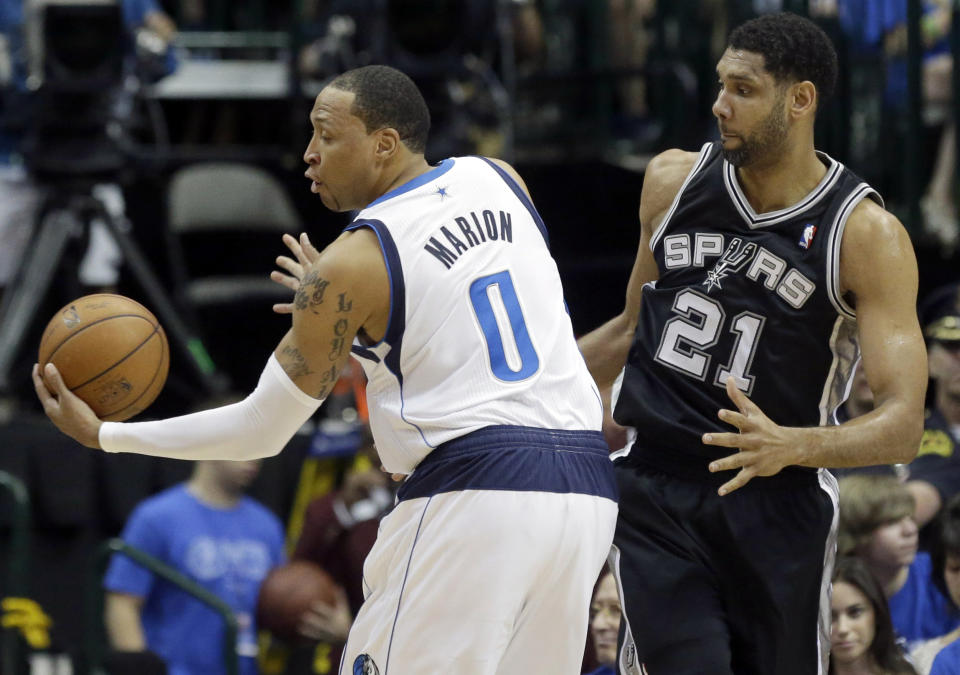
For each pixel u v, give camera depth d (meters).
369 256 11.30
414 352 11.42
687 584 12.38
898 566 16.36
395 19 25.42
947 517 16.16
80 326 12.05
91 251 28.22
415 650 11.30
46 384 12.07
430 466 11.39
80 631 22.72
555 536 11.25
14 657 20.06
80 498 22.67
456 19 25.39
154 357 12.33
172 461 23.09
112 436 11.87
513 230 11.98
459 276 11.48
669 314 12.45
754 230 12.04
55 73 24.48
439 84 25.45
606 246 31.58
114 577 19.50
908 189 25.95
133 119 27.38
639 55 33.28
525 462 11.23
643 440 12.82
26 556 20.36
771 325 12.00
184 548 19.84
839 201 11.80
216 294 27.20
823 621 12.65
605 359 13.52
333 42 26.80
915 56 25.72
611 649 15.43
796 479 12.37
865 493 16.36
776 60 11.54
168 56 27.58
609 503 11.76
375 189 11.94
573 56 34.28
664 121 31.42
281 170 31.44
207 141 32.12
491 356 11.45
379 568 11.80
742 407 11.14
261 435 11.51
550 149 33.44
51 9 24.31
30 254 24.75
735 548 12.29
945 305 21.09
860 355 12.34
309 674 20.16
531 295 11.81
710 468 11.17
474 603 11.14
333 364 11.38
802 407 12.18
